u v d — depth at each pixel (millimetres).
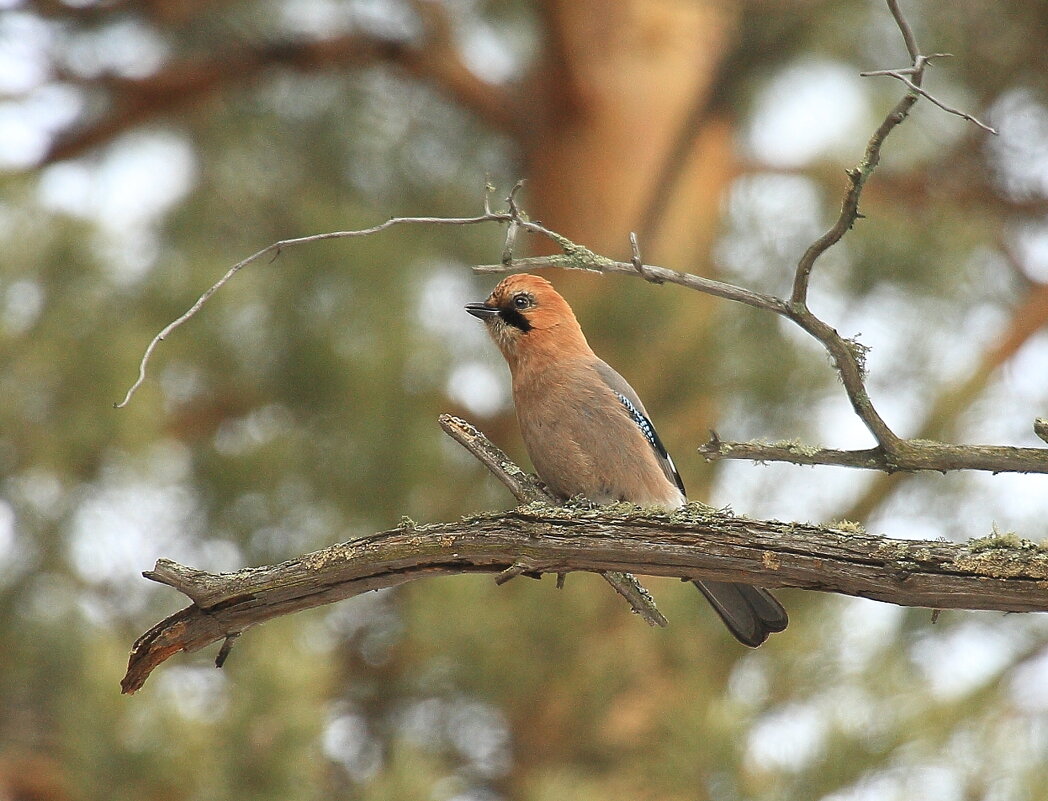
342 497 14008
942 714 10812
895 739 10164
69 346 13734
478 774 12539
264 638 11000
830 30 13789
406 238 16344
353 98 17734
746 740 10430
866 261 13578
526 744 11703
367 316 14742
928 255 13523
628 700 11445
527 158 16953
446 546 5824
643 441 9031
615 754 11289
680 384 12594
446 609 11258
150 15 15445
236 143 18016
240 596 5930
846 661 11125
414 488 13883
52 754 12398
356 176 17906
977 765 10562
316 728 10086
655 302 12594
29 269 14391
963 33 13383
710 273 15445
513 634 11172
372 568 5898
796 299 5488
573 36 15750
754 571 5535
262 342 14656
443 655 11492
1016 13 12977
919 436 13500
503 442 14539
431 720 12758
